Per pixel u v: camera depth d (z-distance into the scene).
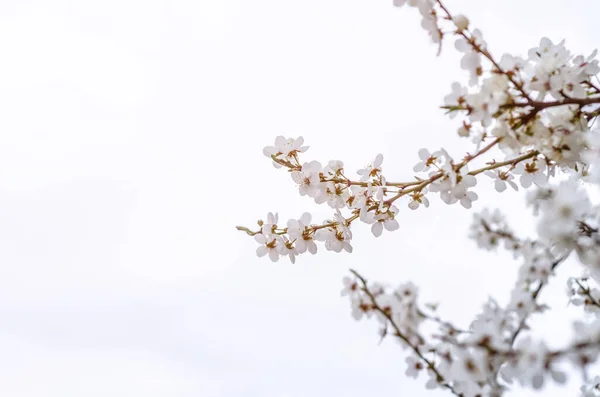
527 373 0.65
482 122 0.76
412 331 0.69
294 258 0.91
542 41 0.79
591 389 0.79
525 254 0.71
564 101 0.77
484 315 0.68
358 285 0.71
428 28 0.78
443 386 0.70
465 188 0.84
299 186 0.91
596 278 0.75
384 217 0.90
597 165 0.75
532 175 0.84
